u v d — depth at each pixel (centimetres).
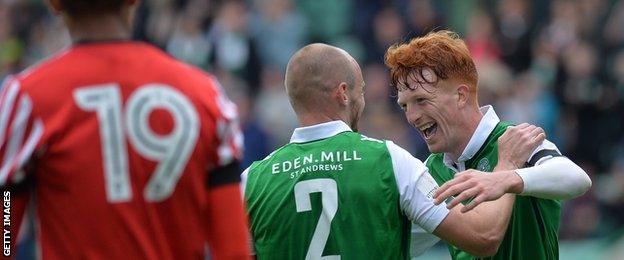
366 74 3550
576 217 3148
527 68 3688
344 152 1130
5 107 874
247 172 1182
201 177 895
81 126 877
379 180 1110
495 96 3434
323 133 1150
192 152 888
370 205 1107
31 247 2417
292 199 1130
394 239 1107
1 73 3688
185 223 895
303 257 1119
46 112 873
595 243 2919
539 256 1195
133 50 901
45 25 3838
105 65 889
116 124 880
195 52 3625
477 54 3628
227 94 3419
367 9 3884
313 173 1128
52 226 884
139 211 881
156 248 887
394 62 1212
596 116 3556
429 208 1095
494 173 1095
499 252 1195
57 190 879
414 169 1114
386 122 3259
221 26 3638
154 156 881
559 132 3512
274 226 1135
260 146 3322
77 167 873
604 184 3366
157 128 883
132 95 884
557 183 1123
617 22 3678
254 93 3622
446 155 1241
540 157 1160
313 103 1155
